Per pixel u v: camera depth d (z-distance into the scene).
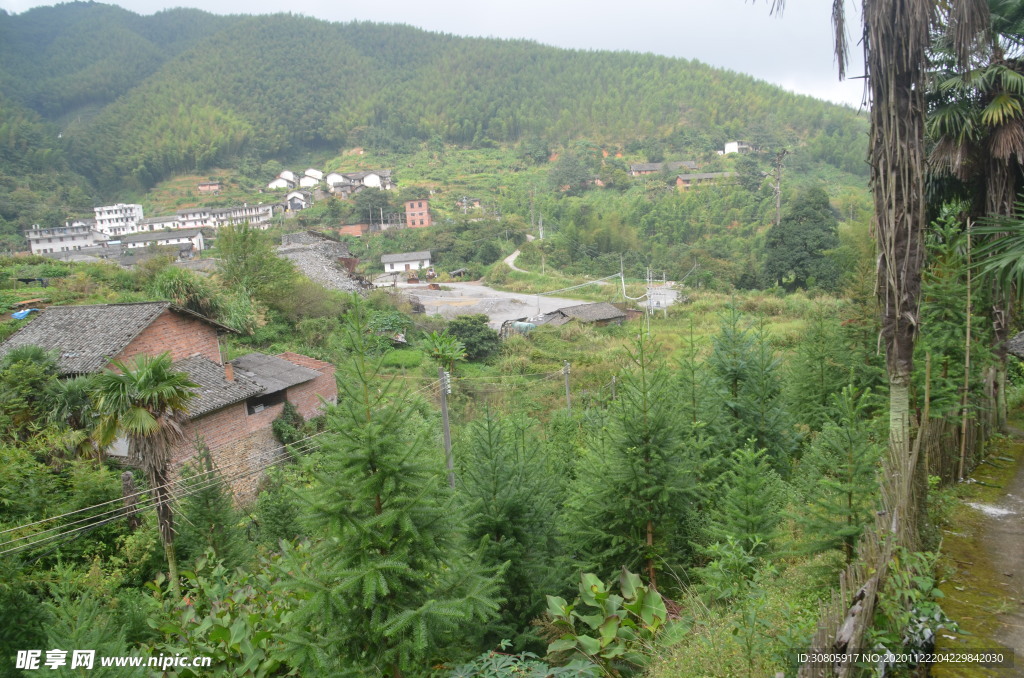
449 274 70.19
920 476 6.29
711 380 12.19
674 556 8.74
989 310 10.63
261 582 8.03
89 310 19.89
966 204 10.19
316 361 23.77
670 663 5.57
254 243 35.03
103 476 13.41
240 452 19.14
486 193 103.06
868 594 4.38
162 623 7.10
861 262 14.59
